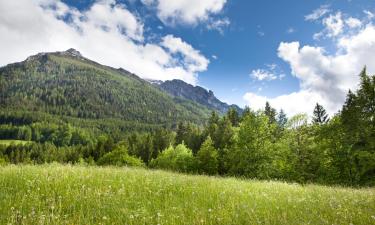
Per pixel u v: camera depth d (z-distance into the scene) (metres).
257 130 42.25
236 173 40.81
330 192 10.92
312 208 7.30
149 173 12.91
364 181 31.03
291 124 43.09
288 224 5.70
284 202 8.15
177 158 64.38
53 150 183.25
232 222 5.80
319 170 37.47
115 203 6.95
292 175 38.28
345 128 33.72
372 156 30.16
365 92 32.91
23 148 195.88
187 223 5.62
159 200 7.64
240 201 7.98
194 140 106.56
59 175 9.62
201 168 54.12
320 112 68.44
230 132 86.62
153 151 126.06
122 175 11.12
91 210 6.33
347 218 6.15
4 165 13.18
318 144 38.00
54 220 5.37
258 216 6.28
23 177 9.03
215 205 7.30
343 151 33.50
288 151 40.66
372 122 32.03
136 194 8.05
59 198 6.85
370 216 6.31
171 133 140.12
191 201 7.68
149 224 5.61
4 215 5.55
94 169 12.40
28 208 6.20
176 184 10.15
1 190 7.43
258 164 40.03
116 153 80.88
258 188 11.11
